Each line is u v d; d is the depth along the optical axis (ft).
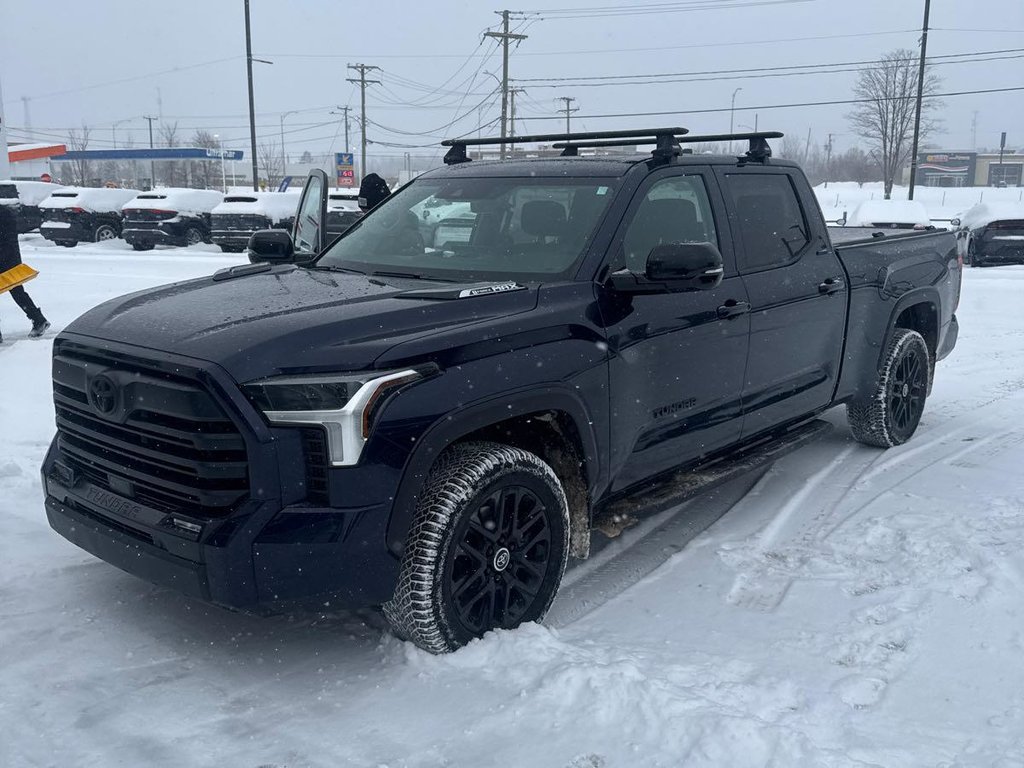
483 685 10.46
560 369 11.76
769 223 16.28
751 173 16.17
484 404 10.87
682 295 13.82
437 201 14.83
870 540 14.93
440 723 9.84
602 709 9.84
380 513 10.18
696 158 15.16
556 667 10.57
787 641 11.78
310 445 10.05
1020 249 64.80
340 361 10.12
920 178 378.73
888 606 12.62
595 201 13.57
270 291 12.28
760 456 16.25
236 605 9.91
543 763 9.11
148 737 9.64
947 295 21.81
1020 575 13.26
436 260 13.80
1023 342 33.99
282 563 9.87
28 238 98.89
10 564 13.60
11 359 26.94
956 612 12.35
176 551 10.22
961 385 26.78
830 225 25.31
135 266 61.52
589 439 12.31
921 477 18.25
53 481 12.03
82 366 11.20
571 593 13.41
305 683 10.72
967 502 16.61
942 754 9.32
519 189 14.28
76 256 70.69
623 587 13.60
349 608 10.43
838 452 20.27
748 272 15.35
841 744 9.49
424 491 10.84
